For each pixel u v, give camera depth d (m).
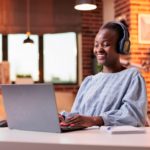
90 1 3.30
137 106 1.29
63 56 6.08
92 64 5.86
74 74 6.08
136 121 1.26
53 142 0.77
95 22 6.06
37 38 6.02
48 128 1.04
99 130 1.10
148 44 4.75
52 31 5.89
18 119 1.14
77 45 6.08
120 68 1.60
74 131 1.07
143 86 1.36
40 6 5.86
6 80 5.46
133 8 4.76
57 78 6.07
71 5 5.92
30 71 5.96
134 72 1.43
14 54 5.95
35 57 5.99
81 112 1.49
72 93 5.27
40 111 1.05
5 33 5.77
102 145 0.73
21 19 5.81
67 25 5.92
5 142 0.79
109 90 1.42
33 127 1.09
